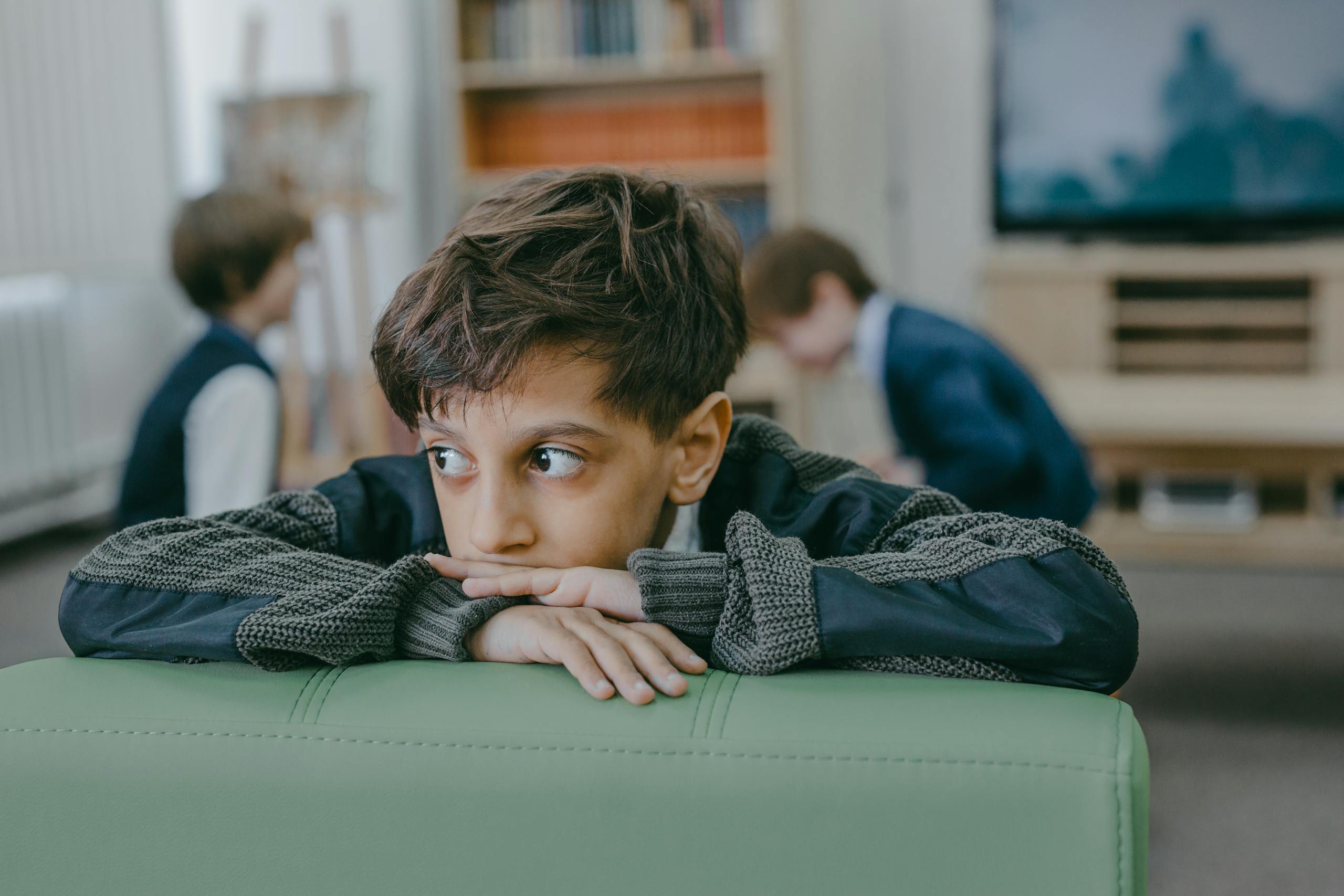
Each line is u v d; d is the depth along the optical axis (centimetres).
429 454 67
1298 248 350
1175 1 359
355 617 60
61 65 362
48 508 366
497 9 384
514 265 63
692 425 70
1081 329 352
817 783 52
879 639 57
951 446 181
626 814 53
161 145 407
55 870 58
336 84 375
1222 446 300
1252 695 225
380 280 400
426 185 425
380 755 55
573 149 397
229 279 186
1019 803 51
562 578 63
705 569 62
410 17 405
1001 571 60
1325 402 289
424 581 64
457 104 383
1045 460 185
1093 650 58
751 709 54
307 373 381
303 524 76
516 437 62
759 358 372
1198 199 366
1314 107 356
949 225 406
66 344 367
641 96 395
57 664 63
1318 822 174
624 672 56
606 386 62
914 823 51
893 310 200
